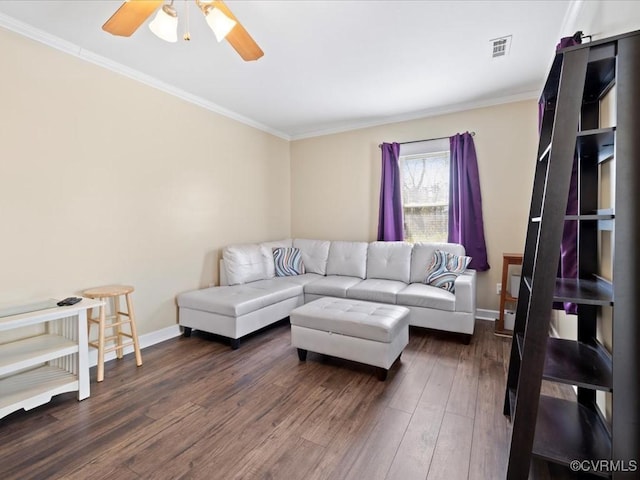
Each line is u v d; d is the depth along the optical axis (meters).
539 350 1.22
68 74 2.41
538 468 1.46
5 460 1.52
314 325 2.52
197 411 1.92
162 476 1.42
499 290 3.61
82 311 2.08
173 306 3.22
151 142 3.01
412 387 2.18
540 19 2.15
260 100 3.55
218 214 3.75
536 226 1.67
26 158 2.21
